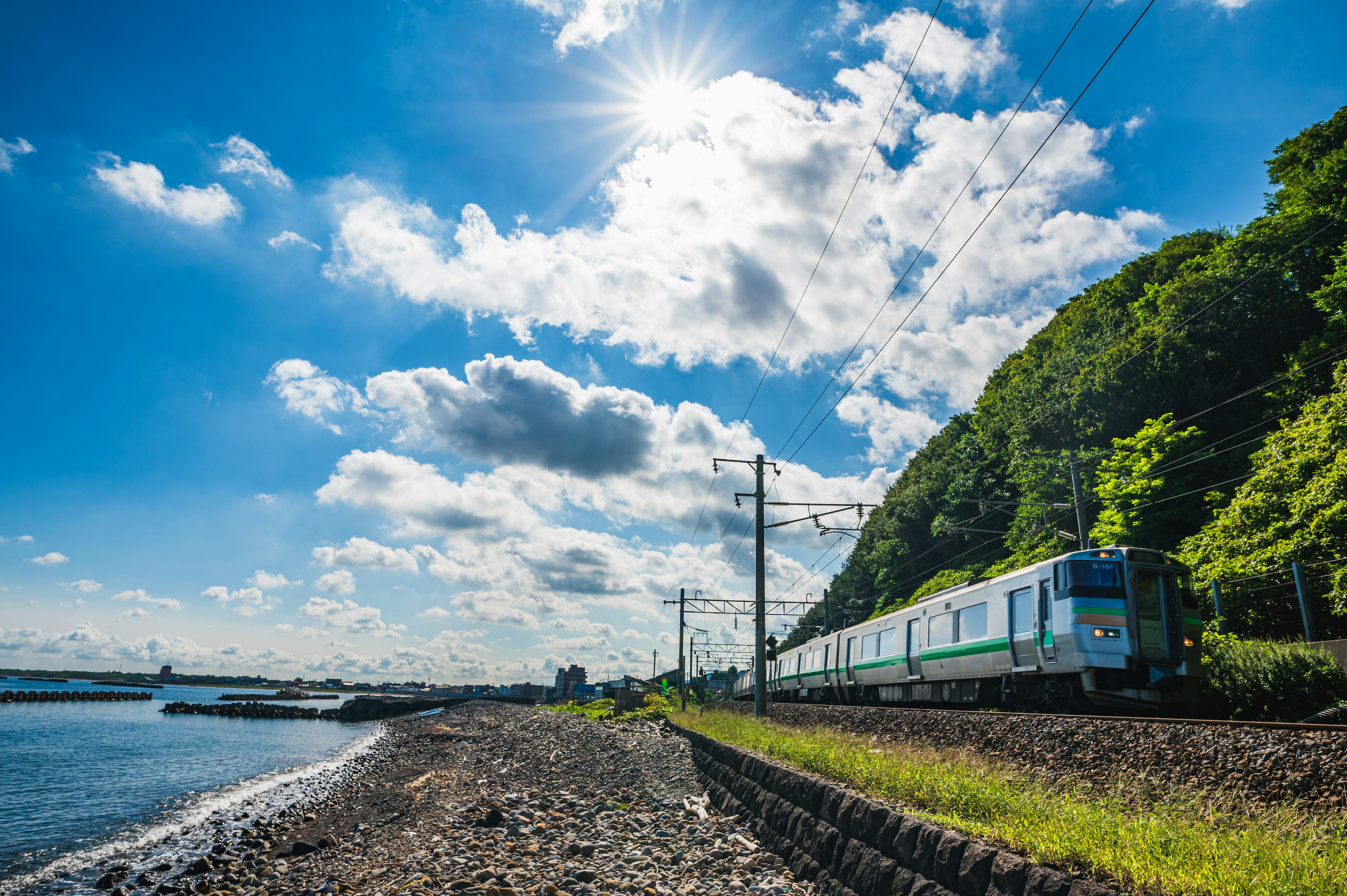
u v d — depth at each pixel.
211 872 17.33
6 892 16.69
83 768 40.03
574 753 28.12
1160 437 31.58
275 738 67.19
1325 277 31.38
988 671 18.30
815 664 33.44
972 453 56.19
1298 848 5.47
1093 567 15.13
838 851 8.82
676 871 10.64
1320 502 20.14
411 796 26.20
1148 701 14.22
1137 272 49.72
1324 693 13.41
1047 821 6.82
